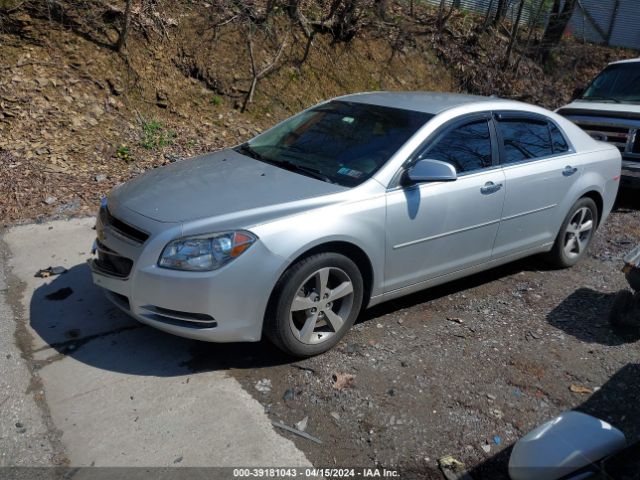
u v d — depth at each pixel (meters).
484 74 12.39
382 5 11.39
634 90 8.63
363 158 4.27
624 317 4.54
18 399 3.44
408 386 3.74
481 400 3.66
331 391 3.64
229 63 9.26
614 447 2.37
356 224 3.87
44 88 7.77
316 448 3.19
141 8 8.88
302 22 10.17
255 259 3.52
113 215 3.93
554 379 3.93
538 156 5.14
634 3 15.96
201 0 9.45
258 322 3.63
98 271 3.93
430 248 4.38
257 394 3.59
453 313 4.74
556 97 13.34
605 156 5.78
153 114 8.34
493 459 3.21
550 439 2.43
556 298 5.13
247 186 4.00
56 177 6.71
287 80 9.72
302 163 4.39
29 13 8.09
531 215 5.08
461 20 12.85
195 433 3.24
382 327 4.44
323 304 3.88
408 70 11.36
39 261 5.18
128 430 3.24
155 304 3.57
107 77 8.24
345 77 10.43
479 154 4.67
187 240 3.53
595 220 5.88
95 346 4.00
